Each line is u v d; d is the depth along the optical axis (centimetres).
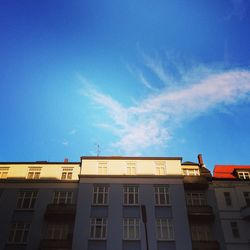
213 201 3017
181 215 2741
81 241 2556
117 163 3173
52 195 3002
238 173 3350
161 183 2991
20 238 2692
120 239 2577
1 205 2897
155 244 2552
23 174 3167
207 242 2650
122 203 2827
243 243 2708
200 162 3653
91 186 2958
